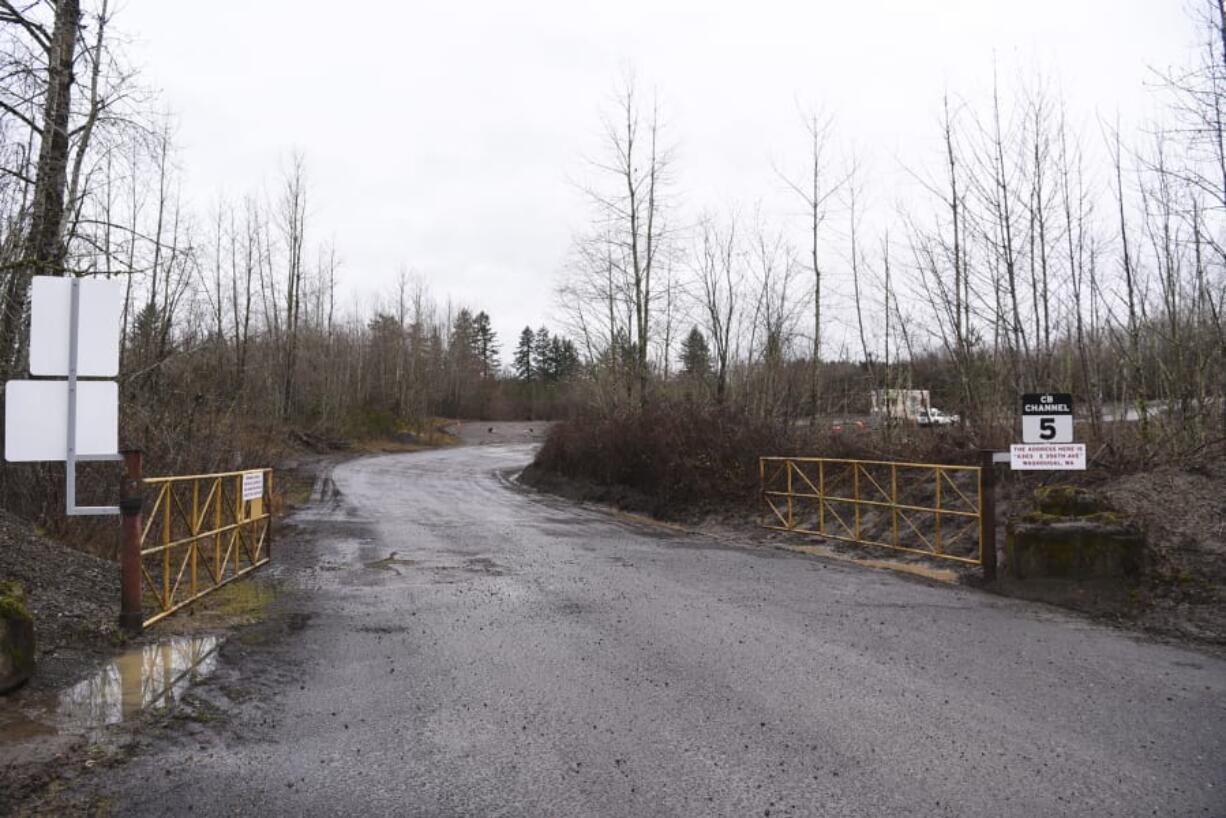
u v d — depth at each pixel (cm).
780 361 2503
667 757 427
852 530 1374
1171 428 1282
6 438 655
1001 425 1542
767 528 1539
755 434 1886
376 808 364
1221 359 1325
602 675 583
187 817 354
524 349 10912
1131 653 646
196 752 432
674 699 527
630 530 1595
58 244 1081
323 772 406
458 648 662
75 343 668
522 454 4741
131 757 423
